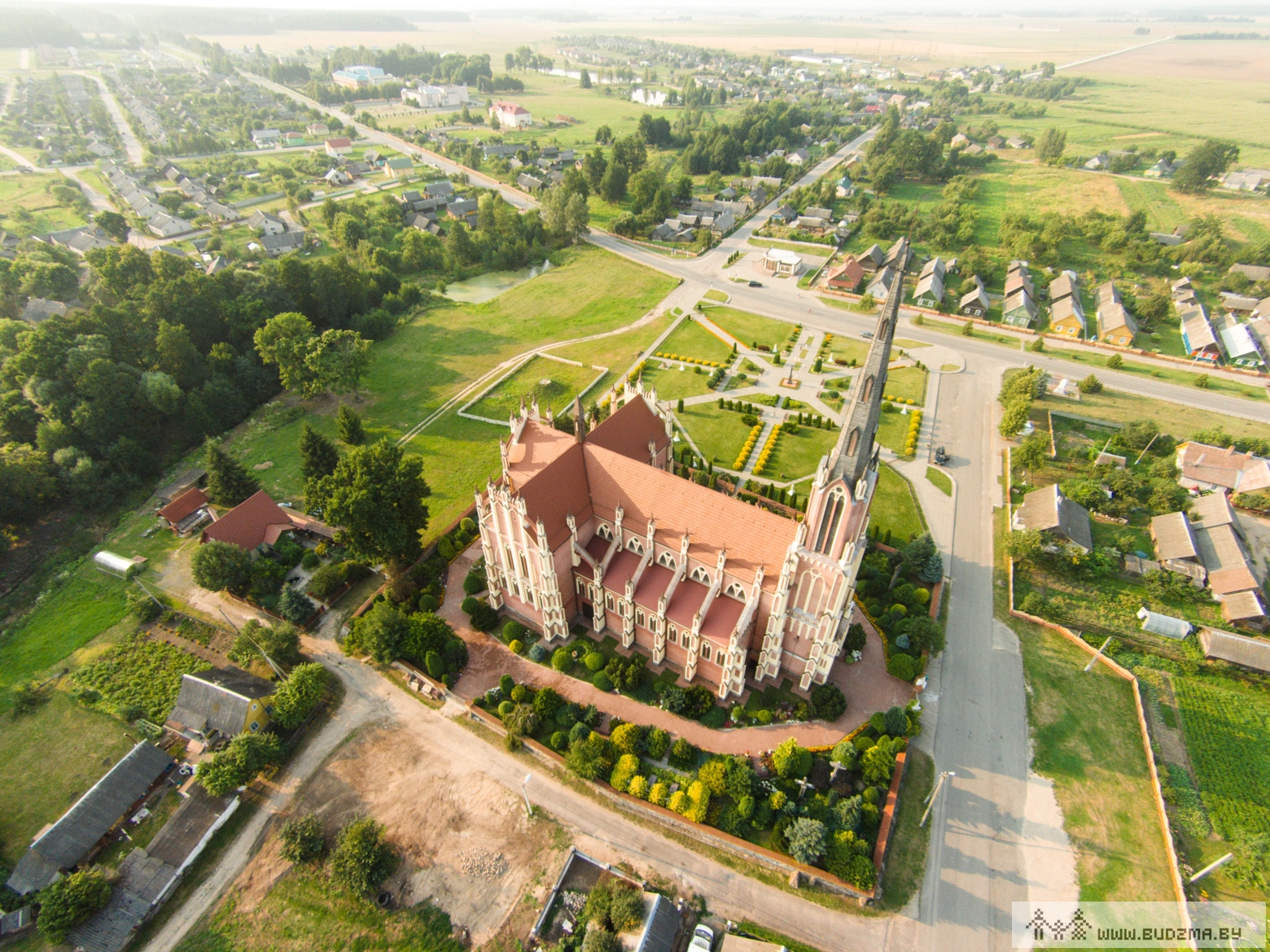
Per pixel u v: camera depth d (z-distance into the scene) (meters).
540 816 63.34
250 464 112.88
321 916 56.66
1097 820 62.78
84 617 85.19
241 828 63.06
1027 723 71.25
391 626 76.25
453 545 92.38
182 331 119.00
